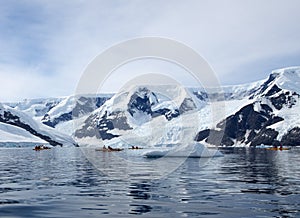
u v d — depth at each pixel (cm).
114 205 1041
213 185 1477
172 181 1633
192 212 935
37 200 1130
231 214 905
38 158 4556
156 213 930
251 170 2262
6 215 917
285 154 5675
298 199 1110
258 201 1080
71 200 1127
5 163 3334
